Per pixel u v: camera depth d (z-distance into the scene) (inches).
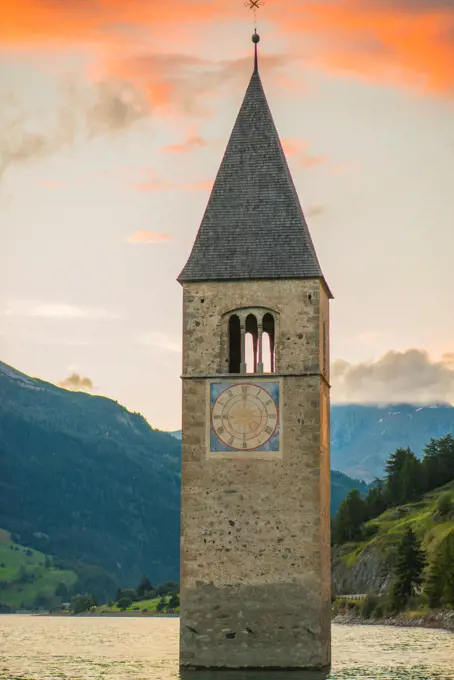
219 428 3191.4
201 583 3129.9
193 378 3218.5
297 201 3408.0
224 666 3088.1
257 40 3501.5
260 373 3196.4
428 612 7854.3
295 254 3248.0
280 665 3073.3
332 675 3159.5
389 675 3351.4
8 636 7504.9
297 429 3164.4
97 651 5172.2
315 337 3196.4
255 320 3324.3
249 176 3356.3
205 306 3248.0
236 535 3139.8
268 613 3095.5
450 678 3280.0
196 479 3176.7
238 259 3262.8
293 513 3132.4
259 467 3161.9
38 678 3425.2
